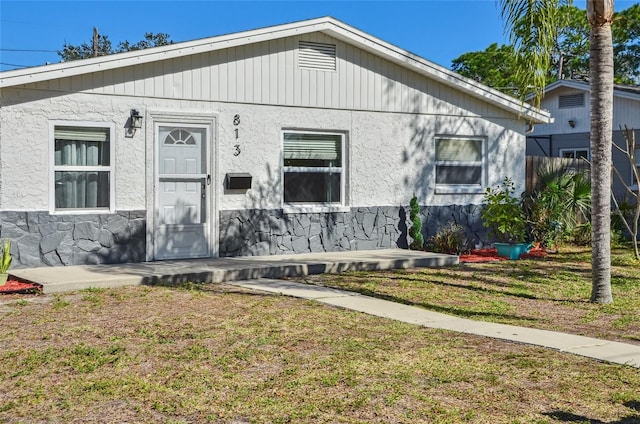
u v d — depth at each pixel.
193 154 12.90
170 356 6.68
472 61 42.72
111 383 5.85
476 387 5.93
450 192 15.66
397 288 10.79
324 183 14.34
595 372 6.39
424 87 15.27
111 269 11.32
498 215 14.91
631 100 20.89
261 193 13.48
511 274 12.42
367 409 5.34
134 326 7.84
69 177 11.86
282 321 8.21
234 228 13.22
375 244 14.77
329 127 14.19
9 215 11.30
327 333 7.70
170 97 12.52
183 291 10.04
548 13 11.72
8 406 5.29
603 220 9.98
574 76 40.56
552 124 23.08
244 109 13.25
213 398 5.56
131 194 12.26
